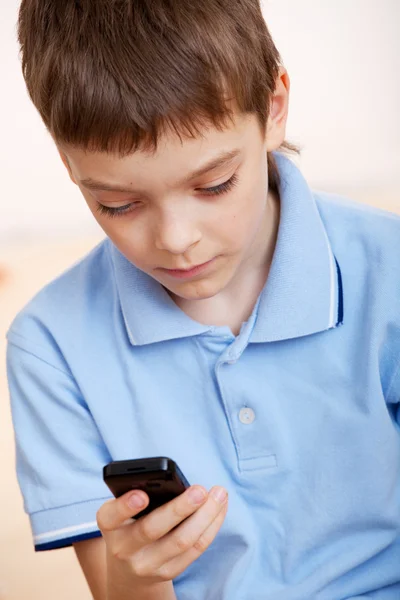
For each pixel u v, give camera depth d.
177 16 0.92
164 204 0.94
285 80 1.08
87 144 0.92
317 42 3.87
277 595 1.17
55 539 1.21
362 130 3.94
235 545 1.18
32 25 1.00
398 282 1.16
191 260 0.99
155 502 1.00
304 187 1.18
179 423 1.18
